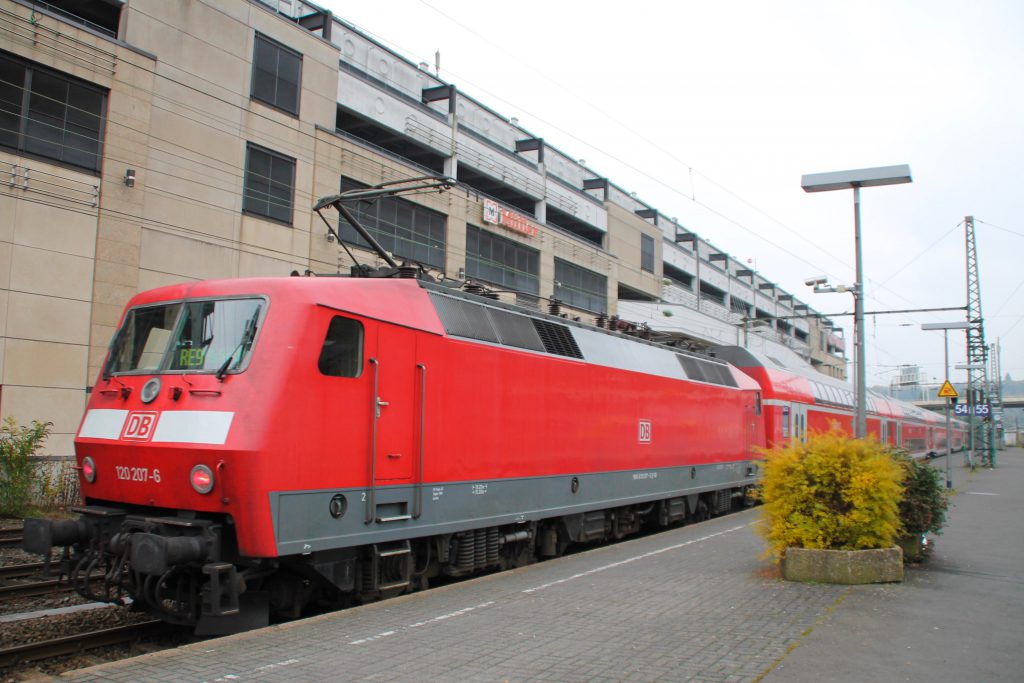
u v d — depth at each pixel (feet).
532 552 37.40
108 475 24.64
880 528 29.48
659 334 55.98
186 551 21.44
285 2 80.28
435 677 18.02
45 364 53.36
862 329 49.78
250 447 21.84
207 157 62.39
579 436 39.37
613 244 124.98
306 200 69.87
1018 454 182.60
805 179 49.49
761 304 214.07
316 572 24.70
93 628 26.09
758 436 66.39
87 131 55.72
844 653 19.93
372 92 80.18
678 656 19.66
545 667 18.79
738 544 39.91
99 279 55.88
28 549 23.99
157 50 59.62
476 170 94.63
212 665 18.94
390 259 34.91
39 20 52.70
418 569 30.09
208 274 62.23
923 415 161.07
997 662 19.27
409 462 27.78
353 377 25.48
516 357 34.60
